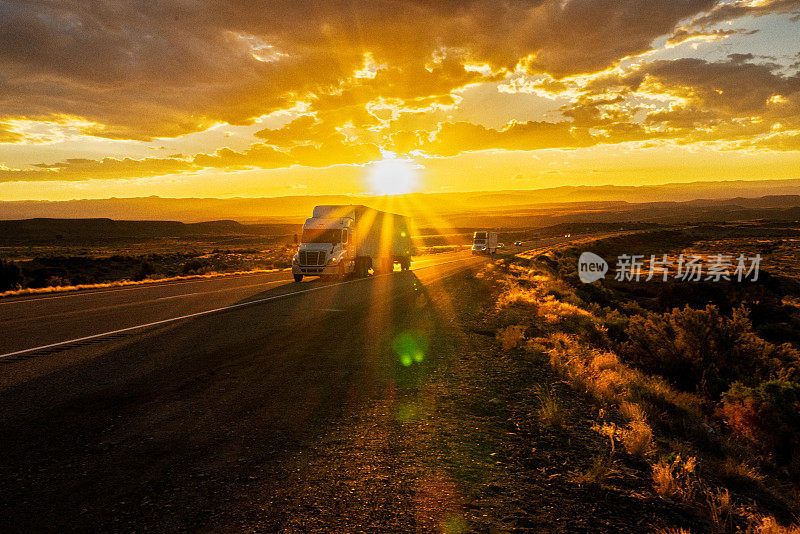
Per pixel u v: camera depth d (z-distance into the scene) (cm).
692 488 398
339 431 496
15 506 333
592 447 477
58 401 578
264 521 317
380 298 1759
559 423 534
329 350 909
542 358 895
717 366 1008
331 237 2548
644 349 1109
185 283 2398
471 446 464
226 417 532
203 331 1066
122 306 1469
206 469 398
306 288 2103
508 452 453
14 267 3197
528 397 646
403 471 402
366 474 394
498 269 3462
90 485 366
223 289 2053
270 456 428
